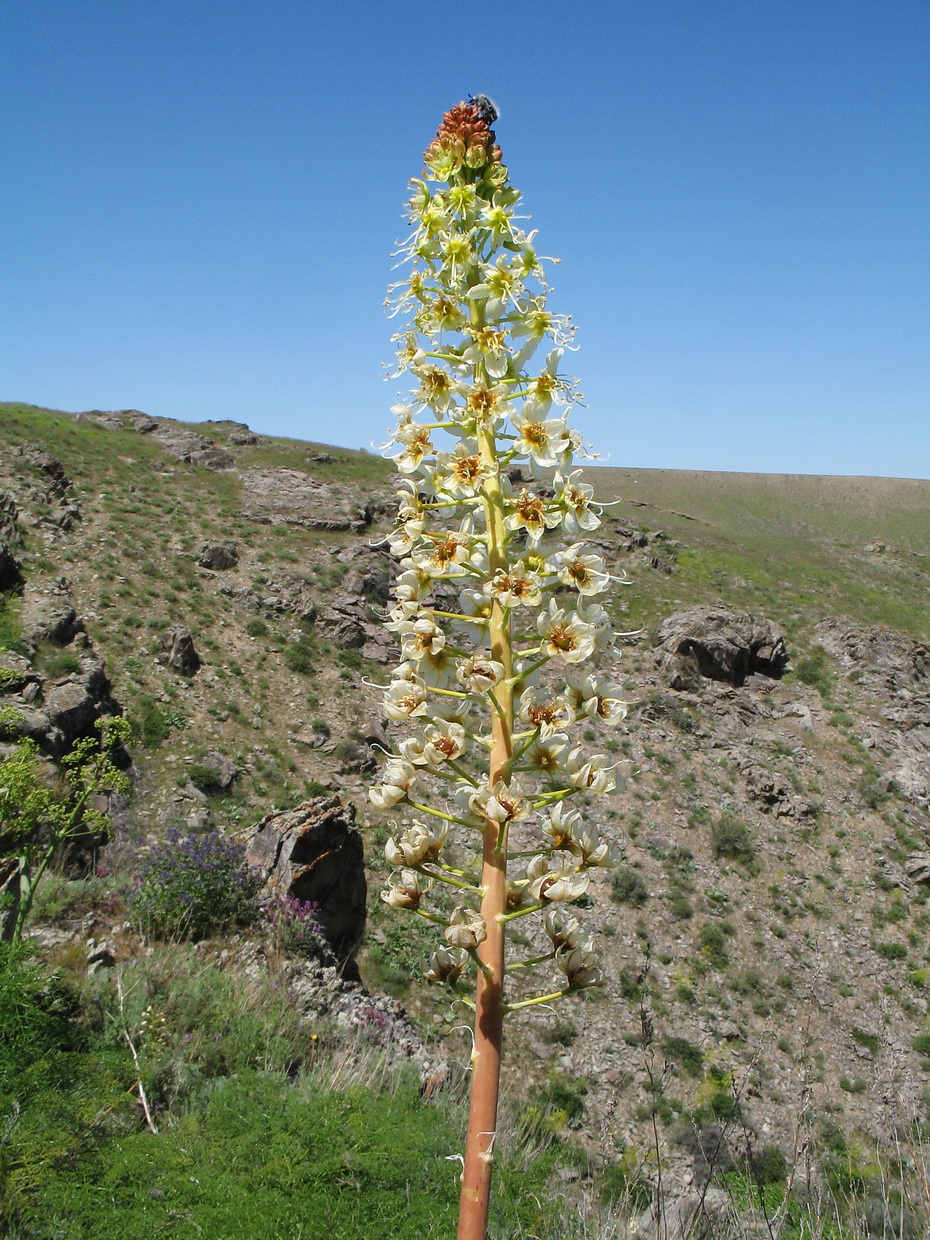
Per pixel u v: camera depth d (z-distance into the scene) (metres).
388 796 2.82
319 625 38.72
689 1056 21.81
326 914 17.30
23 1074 5.83
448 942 2.51
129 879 12.34
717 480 127.75
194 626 35.28
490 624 3.03
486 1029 2.48
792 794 34.84
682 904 28.00
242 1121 5.67
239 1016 8.67
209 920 12.14
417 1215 4.82
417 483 3.28
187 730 28.95
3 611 29.69
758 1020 24.08
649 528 65.00
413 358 3.31
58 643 29.33
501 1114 7.96
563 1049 21.45
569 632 2.94
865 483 124.94
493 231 3.40
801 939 28.03
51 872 11.86
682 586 52.94
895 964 27.67
